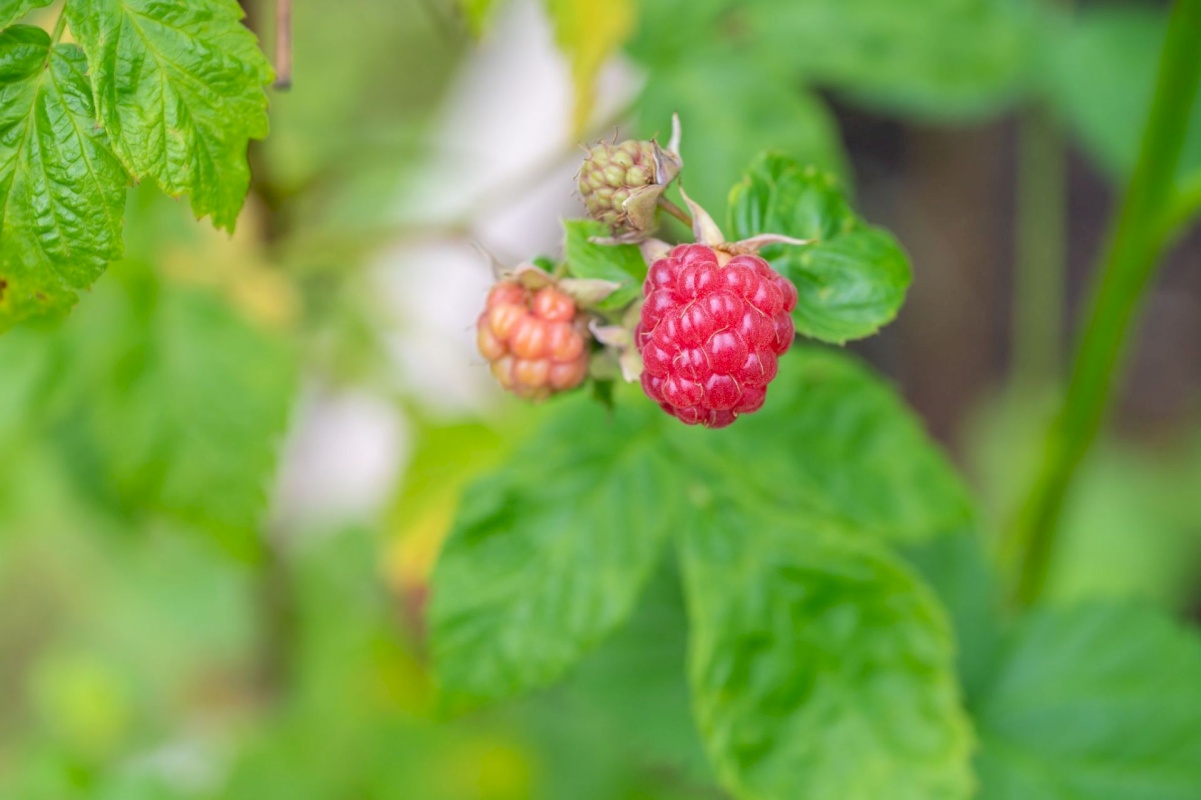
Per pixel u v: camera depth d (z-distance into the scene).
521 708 0.54
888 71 0.47
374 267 0.53
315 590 0.58
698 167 0.45
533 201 0.60
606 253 0.38
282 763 0.52
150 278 0.44
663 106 0.45
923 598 0.41
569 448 0.42
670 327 0.37
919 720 0.41
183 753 0.59
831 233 0.39
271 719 0.56
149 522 0.47
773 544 0.42
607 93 0.52
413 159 0.52
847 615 0.41
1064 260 0.78
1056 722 0.44
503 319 0.39
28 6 0.37
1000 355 0.76
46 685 0.59
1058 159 0.65
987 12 0.47
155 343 0.44
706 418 0.37
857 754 0.41
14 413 0.44
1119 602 0.44
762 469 0.42
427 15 0.64
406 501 0.47
